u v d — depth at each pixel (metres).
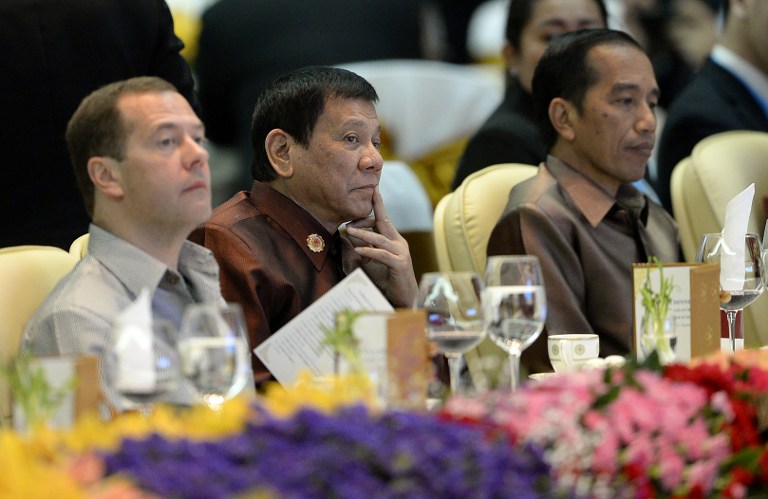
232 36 13.73
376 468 3.62
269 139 8.48
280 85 8.50
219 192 13.65
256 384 7.79
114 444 3.77
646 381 4.64
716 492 4.47
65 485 3.34
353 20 14.11
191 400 5.98
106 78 9.38
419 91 14.28
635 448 4.29
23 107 9.11
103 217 6.58
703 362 5.23
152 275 6.53
